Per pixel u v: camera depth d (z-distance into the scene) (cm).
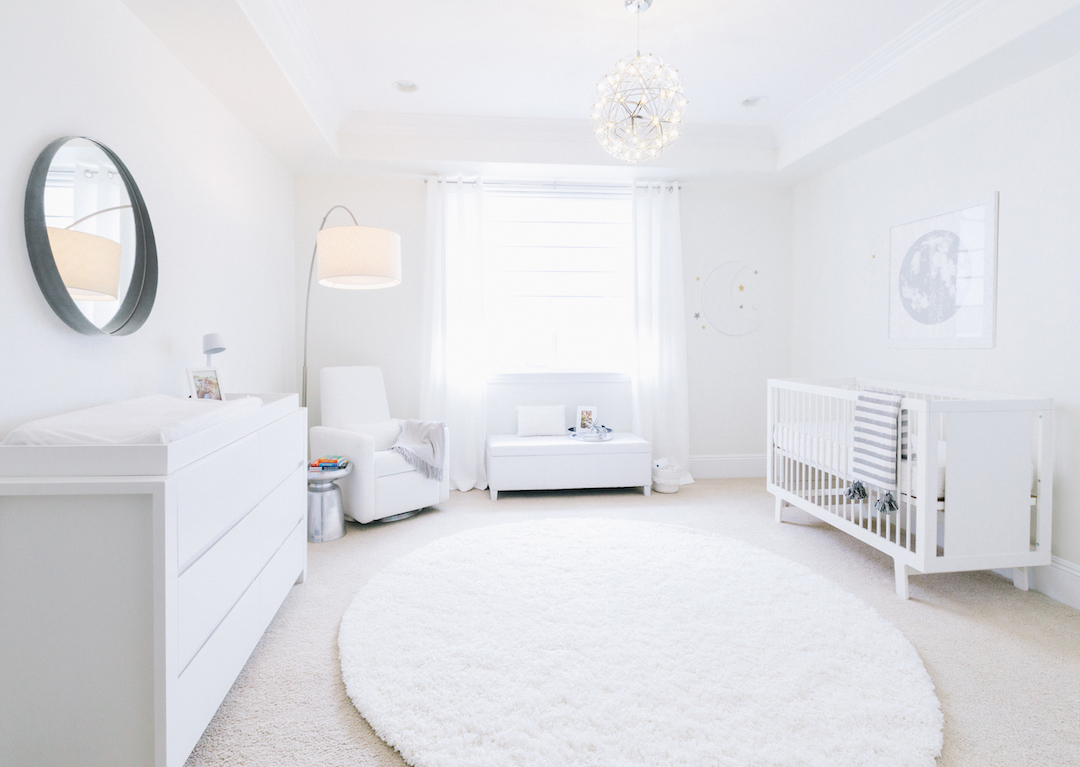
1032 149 250
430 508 360
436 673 171
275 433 202
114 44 196
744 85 319
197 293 258
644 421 425
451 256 409
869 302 360
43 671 124
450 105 345
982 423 224
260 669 179
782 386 335
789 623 202
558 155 382
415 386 417
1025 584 239
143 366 216
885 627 200
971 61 238
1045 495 230
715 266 440
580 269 436
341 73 302
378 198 409
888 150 341
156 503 122
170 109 233
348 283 338
